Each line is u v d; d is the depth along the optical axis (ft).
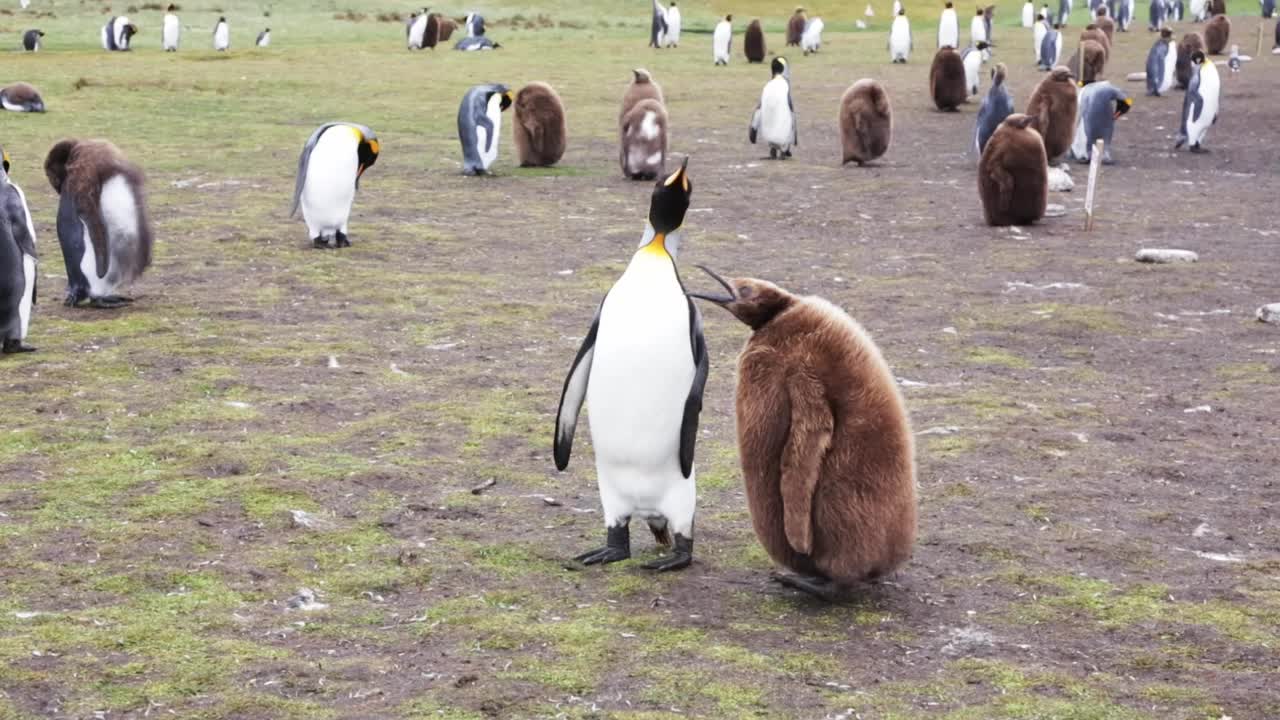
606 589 17.66
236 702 14.03
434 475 22.48
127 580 17.54
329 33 178.40
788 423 15.98
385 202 55.93
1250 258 45.03
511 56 144.77
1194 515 21.15
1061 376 30.40
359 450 23.85
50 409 26.16
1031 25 203.41
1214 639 16.25
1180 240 48.47
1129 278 41.57
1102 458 24.16
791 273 42.06
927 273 42.29
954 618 16.84
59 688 14.33
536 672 14.96
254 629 16.12
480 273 41.16
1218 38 145.89
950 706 14.23
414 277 40.22
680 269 42.60
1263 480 23.03
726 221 52.65
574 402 18.35
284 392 27.73
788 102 72.23
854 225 51.98
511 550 19.10
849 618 16.75
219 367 29.66
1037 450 24.49
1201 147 79.51
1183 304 38.06
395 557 18.65
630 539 19.99
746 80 122.62
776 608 17.06
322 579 17.83
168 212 51.42
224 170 63.46
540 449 24.20
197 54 140.36
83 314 34.53
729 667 15.14
